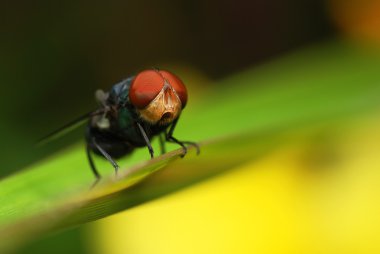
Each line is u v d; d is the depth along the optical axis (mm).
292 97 98
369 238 95
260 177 97
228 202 96
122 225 96
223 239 95
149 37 138
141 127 86
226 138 78
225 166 80
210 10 141
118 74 135
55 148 117
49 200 64
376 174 97
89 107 126
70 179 80
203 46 141
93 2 133
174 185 74
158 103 84
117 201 69
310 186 97
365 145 97
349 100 99
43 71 125
